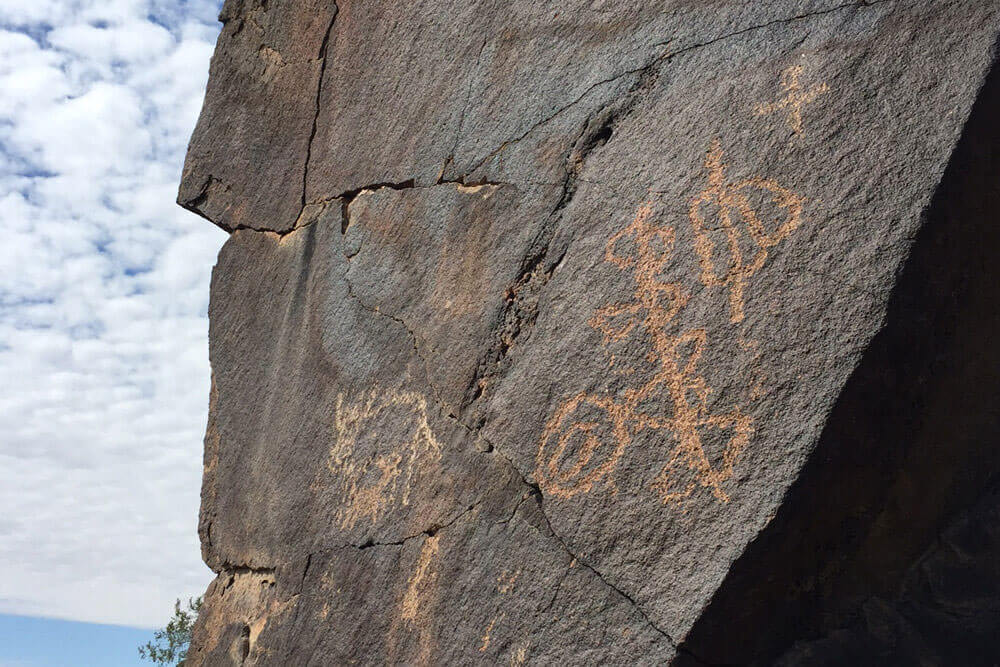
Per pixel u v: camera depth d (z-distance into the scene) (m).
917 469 1.46
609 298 1.67
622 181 1.72
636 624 1.47
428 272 2.11
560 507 1.63
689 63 1.70
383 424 2.10
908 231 1.35
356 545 2.06
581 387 1.66
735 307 1.49
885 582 1.51
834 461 1.38
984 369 1.47
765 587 1.42
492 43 2.11
